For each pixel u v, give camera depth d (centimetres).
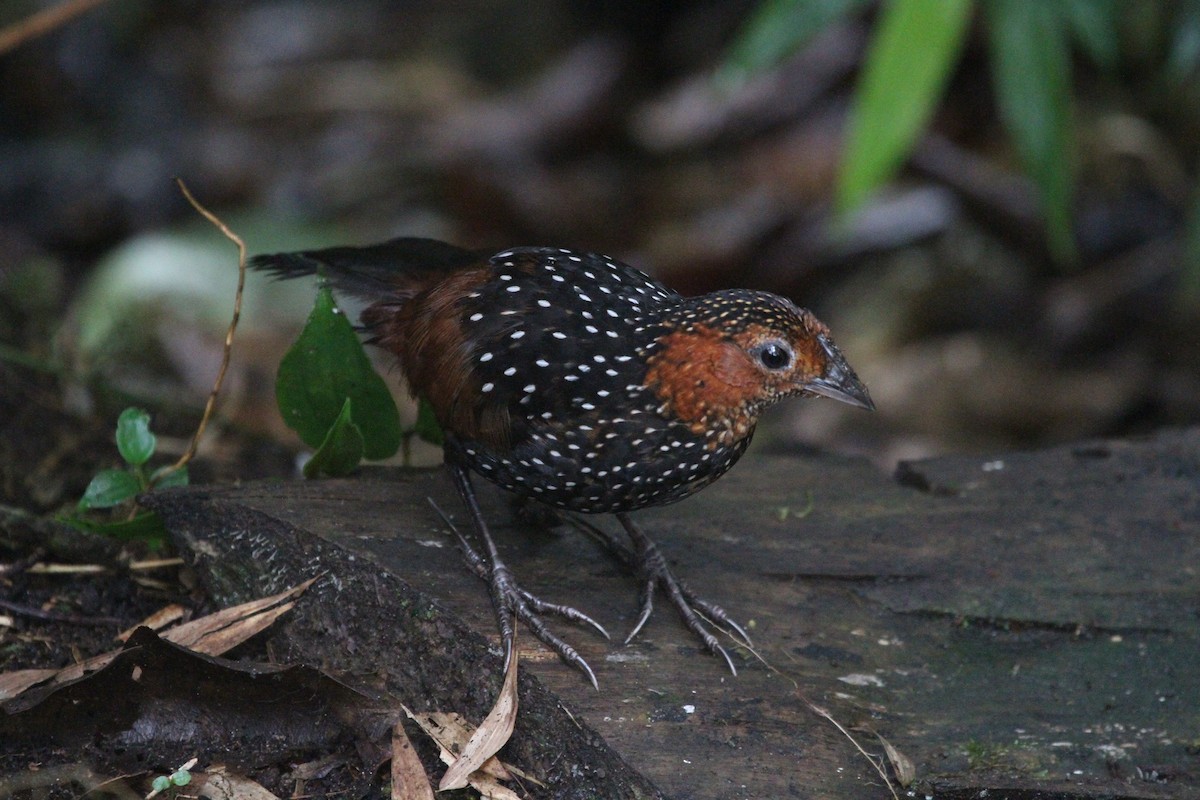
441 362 687
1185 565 796
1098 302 1488
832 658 702
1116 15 1423
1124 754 659
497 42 2116
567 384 667
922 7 977
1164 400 1416
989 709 684
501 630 652
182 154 1841
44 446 928
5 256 1347
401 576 675
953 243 1588
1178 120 1567
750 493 857
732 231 1625
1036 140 1106
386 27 2183
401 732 641
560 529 769
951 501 855
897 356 1517
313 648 696
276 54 2097
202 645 677
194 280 1465
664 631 693
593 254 738
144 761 641
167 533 750
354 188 1820
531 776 633
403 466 829
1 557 785
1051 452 920
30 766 629
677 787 590
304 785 633
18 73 1856
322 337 764
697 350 668
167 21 2069
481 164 1789
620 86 1864
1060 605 758
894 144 996
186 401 1146
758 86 1750
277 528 709
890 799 607
